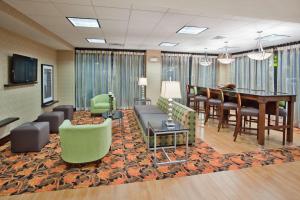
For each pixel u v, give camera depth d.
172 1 2.53
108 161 3.15
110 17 3.73
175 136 3.58
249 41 5.83
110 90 7.93
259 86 7.04
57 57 7.39
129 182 2.57
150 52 8.02
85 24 4.27
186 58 8.48
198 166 3.02
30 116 5.28
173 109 4.52
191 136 3.85
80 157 2.92
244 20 3.79
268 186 2.50
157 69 8.14
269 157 3.36
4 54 4.08
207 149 3.71
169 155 3.41
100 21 4.00
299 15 2.90
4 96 4.09
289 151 3.64
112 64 7.91
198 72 8.66
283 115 4.14
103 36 5.46
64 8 3.27
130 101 8.16
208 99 5.62
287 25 4.08
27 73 4.89
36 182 2.54
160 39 5.78
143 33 5.03
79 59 7.65
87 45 7.11
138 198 2.24
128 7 3.20
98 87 7.85
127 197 2.26
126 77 8.04
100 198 2.23
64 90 7.52
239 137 4.46
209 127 5.34
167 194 2.32
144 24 4.19
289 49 5.89
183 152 3.54
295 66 5.73
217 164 3.09
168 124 3.35
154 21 3.96
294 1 2.48
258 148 3.79
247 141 4.20
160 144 3.68
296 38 5.30
